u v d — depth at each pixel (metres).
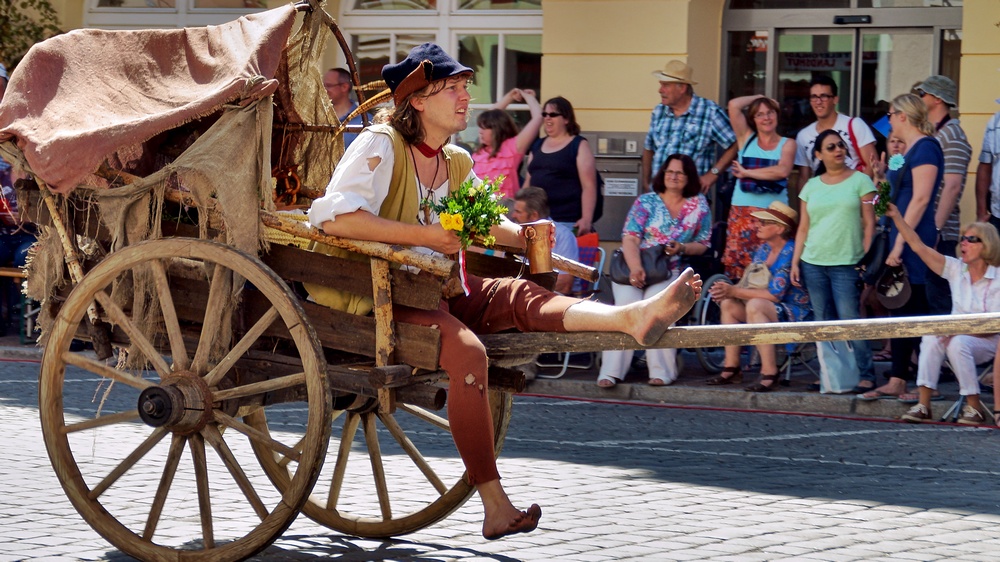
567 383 11.19
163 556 5.34
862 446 8.85
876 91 13.32
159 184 5.43
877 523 6.44
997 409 9.69
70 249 5.66
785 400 10.49
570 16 13.28
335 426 8.87
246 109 5.41
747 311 10.73
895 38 13.20
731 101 12.23
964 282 9.73
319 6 6.00
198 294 5.55
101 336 5.70
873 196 10.44
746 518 6.48
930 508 6.84
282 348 5.65
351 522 6.03
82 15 15.11
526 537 6.00
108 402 9.72
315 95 6.39
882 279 10.37
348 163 5.36
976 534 6.23
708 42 13.37
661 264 10.93
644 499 6.90
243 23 5.73
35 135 5.51
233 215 5.30
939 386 10.90
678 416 10.07
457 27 14.10
